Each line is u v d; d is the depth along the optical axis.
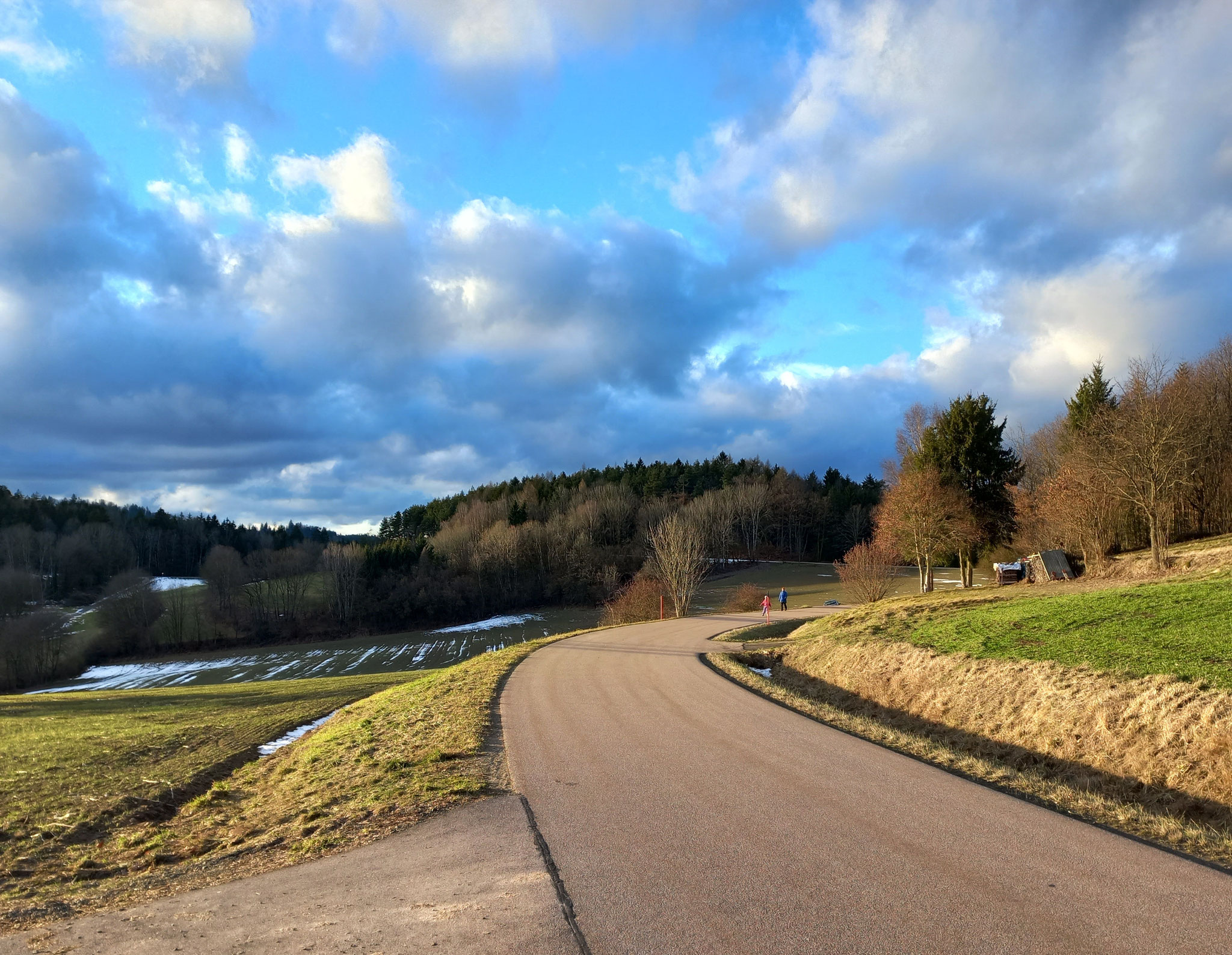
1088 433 40.94
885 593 44.28
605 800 7.65
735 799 7.56
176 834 9.54
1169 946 4.23
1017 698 14.43
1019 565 39.97
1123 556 36.19
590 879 5.47
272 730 18.75
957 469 45.62
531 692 16.20
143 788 12.89
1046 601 22.62
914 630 22.12
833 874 5.45
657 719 12.49
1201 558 29.02
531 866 5.80
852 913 4.74
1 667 62.19
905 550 43.84
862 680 19.52
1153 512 31.44
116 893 6.37
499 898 5.18
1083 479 36.56
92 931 5.22
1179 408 34.06
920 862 5.66
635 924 4.64
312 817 8.38
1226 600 17.11
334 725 17.27
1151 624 16.38
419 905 5.15
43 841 10.12
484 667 22.22
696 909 4.86
